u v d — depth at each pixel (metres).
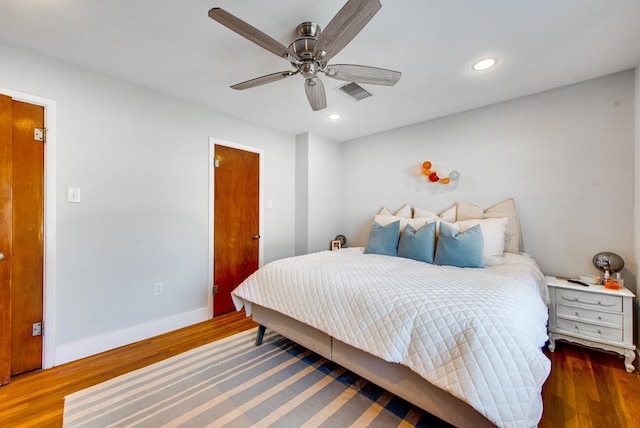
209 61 2.12
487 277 1.81
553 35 1.79
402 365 1.42
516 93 2.65
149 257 2.57
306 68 1.70
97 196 2.27
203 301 2.97
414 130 3.54
